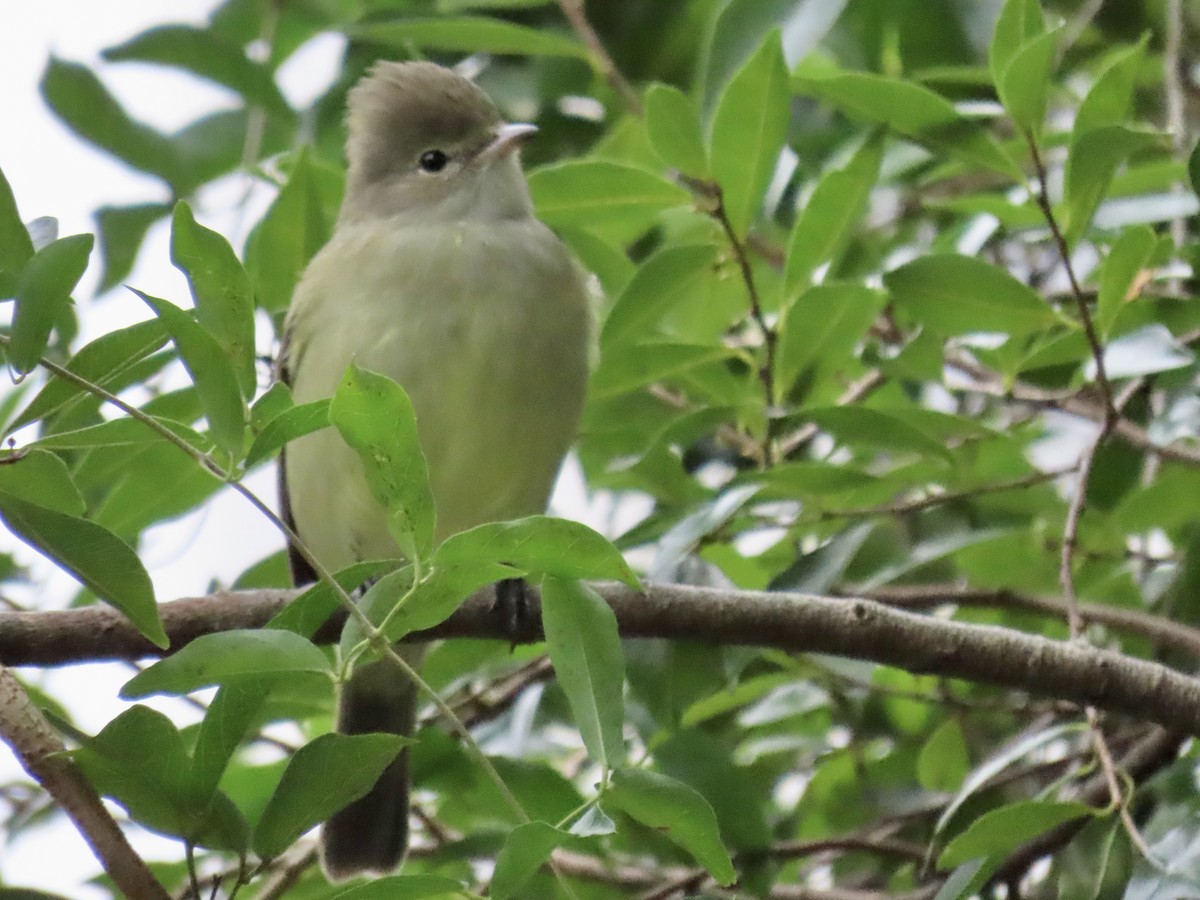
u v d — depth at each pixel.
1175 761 7.50
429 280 9.29
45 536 5.33
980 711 9.37
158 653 7.25
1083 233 7.89
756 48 8.32
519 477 9.58
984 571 9.42
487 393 9.28
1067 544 7.64
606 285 9.70
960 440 8.89
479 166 9.75
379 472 5.35
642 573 8.65
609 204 8.70
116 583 5.38
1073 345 8.02
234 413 5.49
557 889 7.95
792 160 9.71
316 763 5.48
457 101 9.91
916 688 9.73
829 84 8.02
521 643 8.33
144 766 5.51
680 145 8.23
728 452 9.67
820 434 9.70
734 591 7.52
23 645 7.16
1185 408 8.19
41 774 5.37
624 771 5.56
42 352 5.46
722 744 8.62
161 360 6.46
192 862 5.57
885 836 9.12
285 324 9.45
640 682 8.02
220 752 5.61
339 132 10.73
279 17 11.31
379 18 10.21
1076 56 10.91
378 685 9.31
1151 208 8.59
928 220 10.38
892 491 8.84
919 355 8.26
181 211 5.60
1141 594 9.47
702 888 8.26
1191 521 9.38
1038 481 8.41
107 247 10.13
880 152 8.26
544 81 10.61
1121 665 7.25
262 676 5.45
